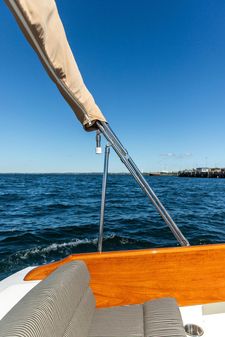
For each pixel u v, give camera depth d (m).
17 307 1.07
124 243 6.54
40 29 1.32
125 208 13.14
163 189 30.41
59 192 24.17
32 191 25.53
